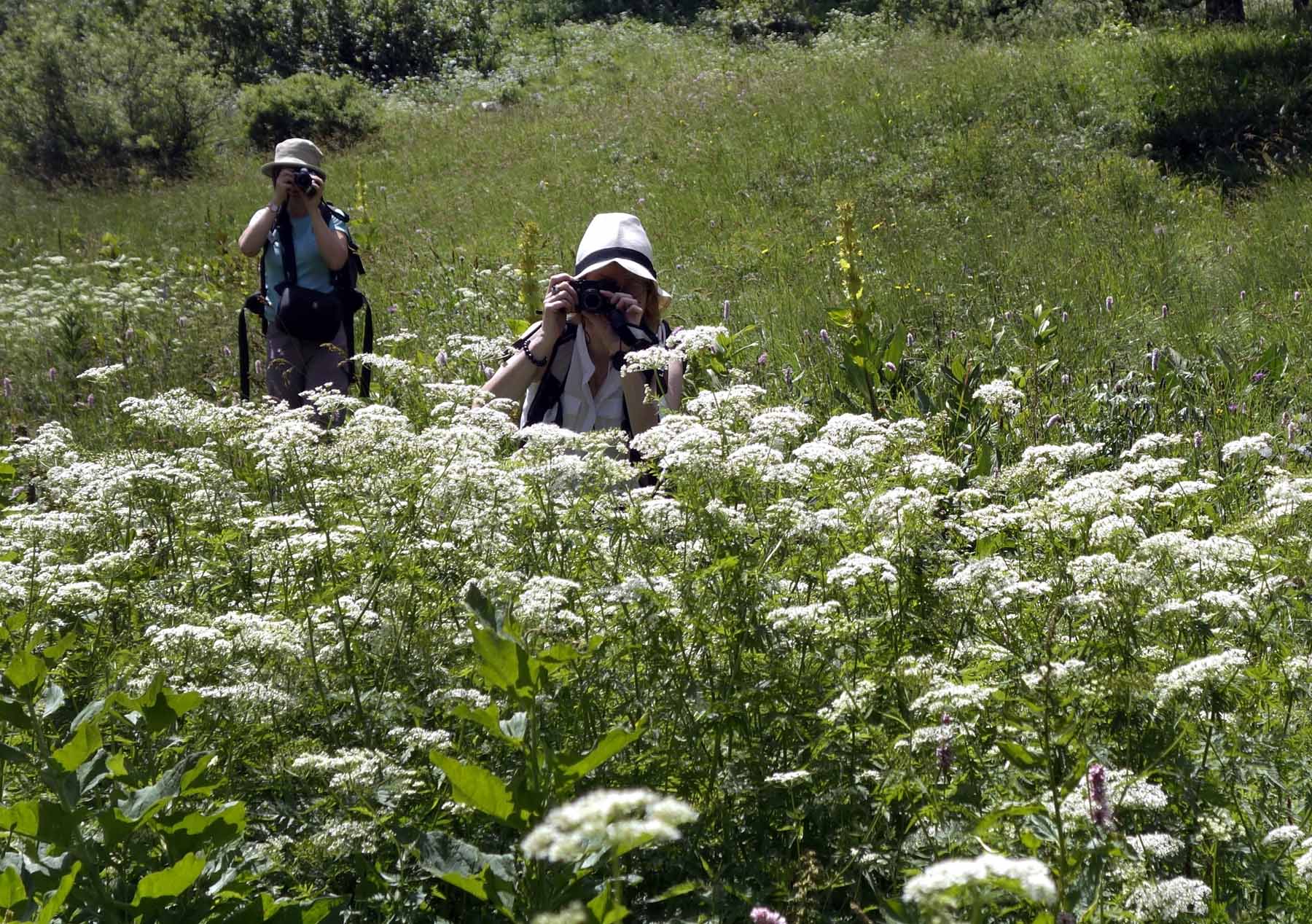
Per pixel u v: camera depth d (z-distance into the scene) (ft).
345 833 14.48
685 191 95.04
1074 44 124.26
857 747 16.14
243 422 26.45
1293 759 15.98
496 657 12.24
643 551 19.48
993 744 15.76
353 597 19.66
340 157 144.36
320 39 206.59
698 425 20.66
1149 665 16.61
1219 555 17.40
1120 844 13.23
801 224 80.59
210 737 16.96
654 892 15.43
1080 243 68.33
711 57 177.99
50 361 58.59
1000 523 20.07
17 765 16.38
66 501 26.55
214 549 23.58
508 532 21.04
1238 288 57.88
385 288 69.97
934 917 9.25
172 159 160.25
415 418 30.76
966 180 87.20
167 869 12.95
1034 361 38.99
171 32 201.36
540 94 173.78
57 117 156.56
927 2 183.52
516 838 15.57
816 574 19.24
